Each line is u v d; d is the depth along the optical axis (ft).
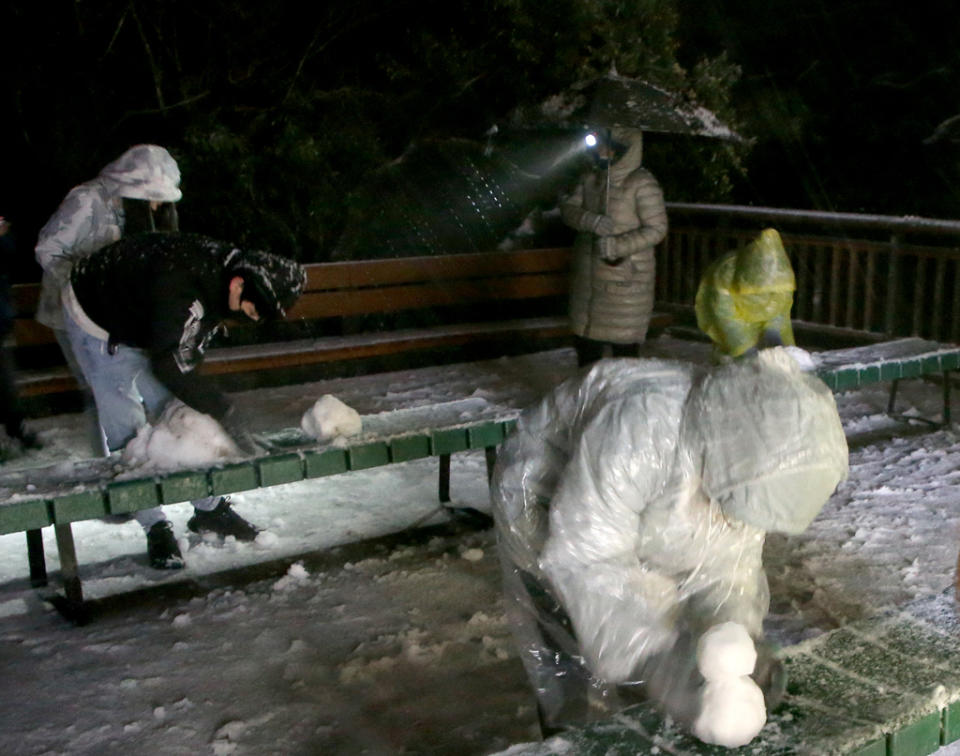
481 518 16.94
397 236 38.65
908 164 51.03
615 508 7.11
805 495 6.42
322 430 14.82
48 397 24.66
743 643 6.76
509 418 15.83
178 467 13.62
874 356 19.81
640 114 21.04
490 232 39.60
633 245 21.54
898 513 16.56
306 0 36.78
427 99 39.19
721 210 31.53
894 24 50.60
